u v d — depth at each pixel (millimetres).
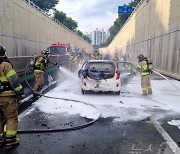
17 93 4266
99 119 6211
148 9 28969
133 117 6430
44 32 37656
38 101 8258
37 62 9062
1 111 4492
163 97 9352
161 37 22203
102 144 4594
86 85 9469
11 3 22625
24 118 6223
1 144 4535
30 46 29641
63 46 23812
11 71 4160
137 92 10469
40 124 5738
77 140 4781
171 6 19219
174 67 17812
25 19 27344
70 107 7430
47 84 12672
